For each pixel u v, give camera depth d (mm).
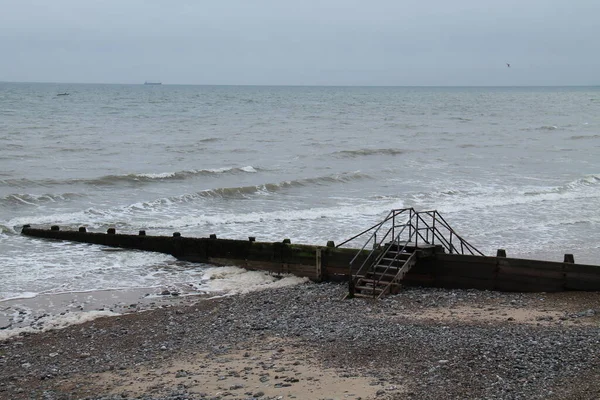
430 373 12383
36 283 20281
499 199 34656
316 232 26875
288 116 99500
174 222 28391
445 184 39156
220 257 22625
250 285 20641
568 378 11781
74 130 65625
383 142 62344
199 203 32719
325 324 16078
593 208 32969
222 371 13117
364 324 15867
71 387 12703
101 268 22078
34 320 17141
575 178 42281
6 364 14148
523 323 15523
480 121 95625
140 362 14039
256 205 32438
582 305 16891
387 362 13148
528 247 25000
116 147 52688
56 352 14883
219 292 19906
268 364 13398
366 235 26375
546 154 54969
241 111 111750
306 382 12258
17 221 27828
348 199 34125
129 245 24328
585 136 70500
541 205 33594
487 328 15125
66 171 40219
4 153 46562
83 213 29766
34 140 55281
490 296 18297
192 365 13609
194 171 40281
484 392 11336
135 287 20250
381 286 18969
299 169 43844
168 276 21453
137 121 81812
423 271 19516
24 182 35562
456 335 14594
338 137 66062
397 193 35969
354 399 11328
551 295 18000
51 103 121875
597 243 25875
